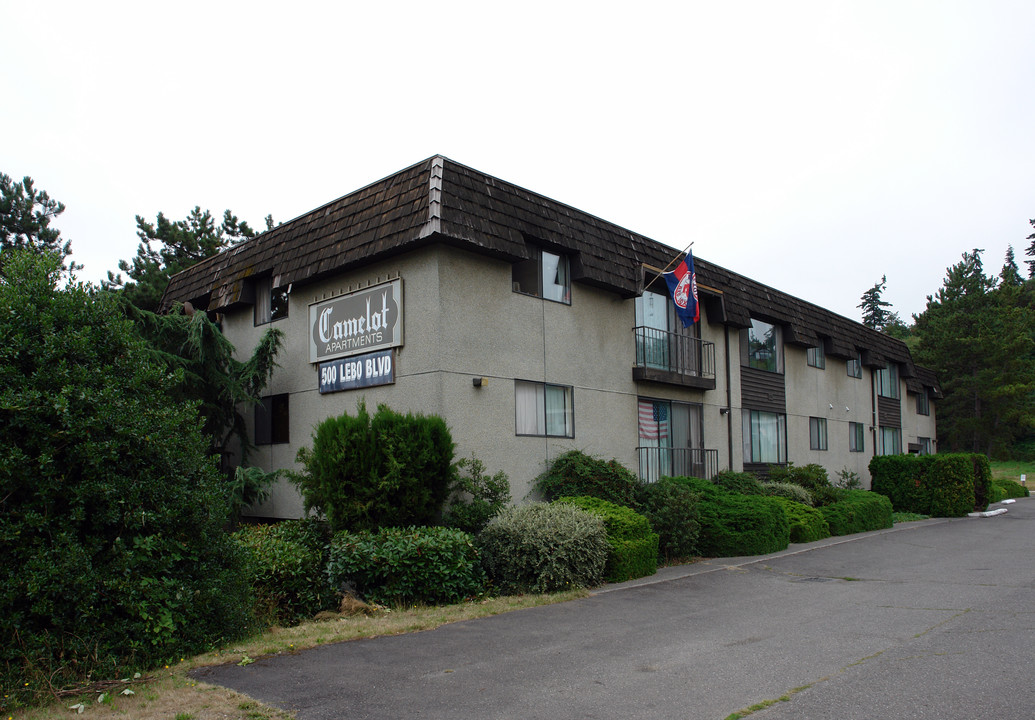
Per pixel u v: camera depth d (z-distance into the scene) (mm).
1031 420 48219
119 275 24547
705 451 18281
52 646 5797
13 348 6246
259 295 15875
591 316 15117
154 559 6551
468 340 12367
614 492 13359
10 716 5117
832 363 26625
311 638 7441
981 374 49781
